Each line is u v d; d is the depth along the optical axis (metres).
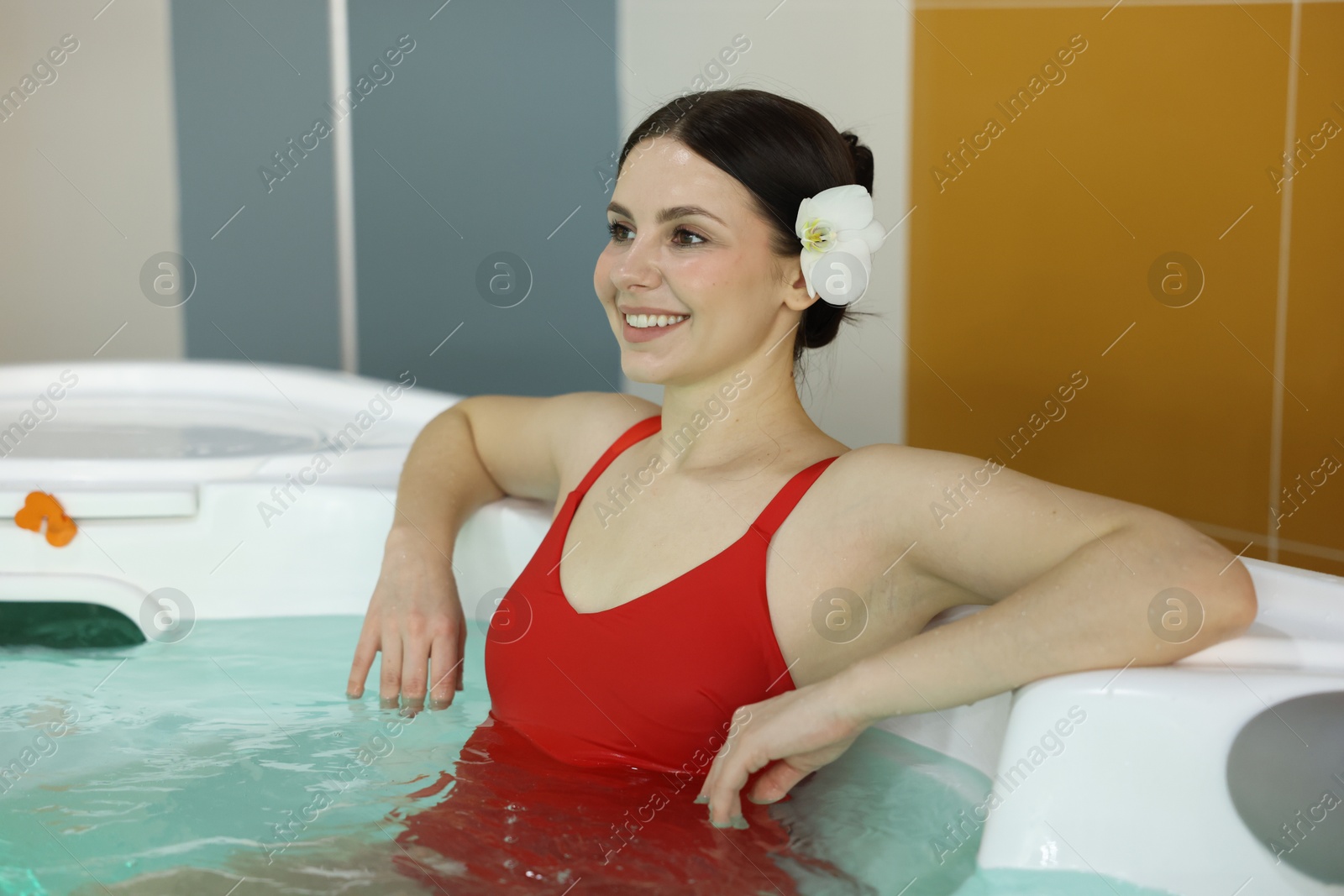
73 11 3.53
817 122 1.04
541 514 1.33
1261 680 0.79
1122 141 3.36
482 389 3.88
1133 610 0.79
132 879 0.83
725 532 0.99
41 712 1.17
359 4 3.64
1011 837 0.82
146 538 1.44
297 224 3.73
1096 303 3.46
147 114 3.61
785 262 1.04
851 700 0.84
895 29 3.56
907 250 3.63
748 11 3.64
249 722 1.13
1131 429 3.46
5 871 0.84
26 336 3.66
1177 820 0.79
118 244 3.66
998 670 0.81
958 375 3.65
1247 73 3.16
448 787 0.97
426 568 1.21
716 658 0.95
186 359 3.74
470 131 3.74
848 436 3.70
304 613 1.47
